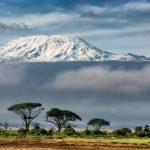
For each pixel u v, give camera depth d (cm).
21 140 7194
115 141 7050
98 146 5794
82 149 5391
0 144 6131
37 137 8750
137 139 8200
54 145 5928
